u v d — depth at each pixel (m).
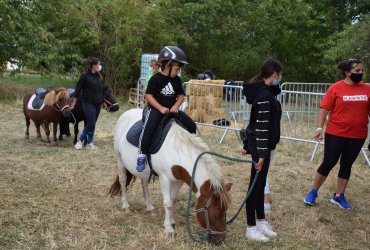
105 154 8.46
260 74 4.43
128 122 5.23
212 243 4.37
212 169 4.16
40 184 6.45
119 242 4.57
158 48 18.09
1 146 8.78
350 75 5.51
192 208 5.66
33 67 16.16
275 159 8.51
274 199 6.21
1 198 5.70
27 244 4.43
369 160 8.75
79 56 17.14
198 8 18.05
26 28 15.46
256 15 19.73
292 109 12.38
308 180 7.22
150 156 4.61
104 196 6.04
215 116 10.12
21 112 13.29
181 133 4.46
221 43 19.52
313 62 22.22
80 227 4.92
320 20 21.08
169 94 4.65
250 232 4.73
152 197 6.07
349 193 6.64
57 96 8.52
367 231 5.21
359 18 17.23
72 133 10.78
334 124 5.62
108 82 17.80
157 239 4.61
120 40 17.11
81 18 16.78
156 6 17.33
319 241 4.84
